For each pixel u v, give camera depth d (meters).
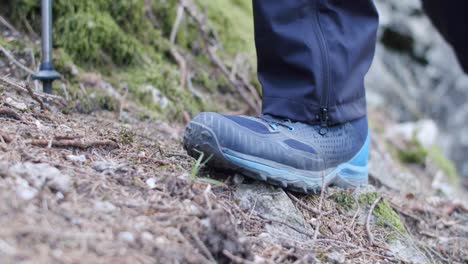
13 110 1.29
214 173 1.24
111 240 0.81
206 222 0.95
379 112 4.16
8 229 0.74
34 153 1.06
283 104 1.26
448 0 1.53
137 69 2.17
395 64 4.82
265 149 1.18
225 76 2.58
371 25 1.30
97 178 1.02
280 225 1.16
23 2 2.00
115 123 1.71
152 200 1.00
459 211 2.02
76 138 1.22
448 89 4.83
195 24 2.64
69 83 1.86
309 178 1.25
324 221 1.27
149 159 1.25
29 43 1.92
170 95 2.17
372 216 1.38
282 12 1.22
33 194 0.86
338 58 1.24
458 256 1.63
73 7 2.05
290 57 1.23
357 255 1.18
